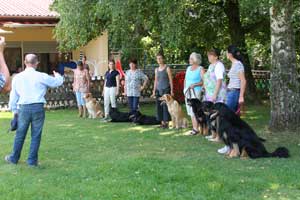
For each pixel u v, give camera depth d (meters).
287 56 9.59
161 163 7.14
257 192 5.73
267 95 20.77
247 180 6.19
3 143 9.39
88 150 8.55
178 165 7.04
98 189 5.89
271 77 9.88
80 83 13.73
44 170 7.03
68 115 14.49
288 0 9.44
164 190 5.81
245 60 17.08
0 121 13.30
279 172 6.57
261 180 6.19
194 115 10.08
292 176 6.36
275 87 9.77
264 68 23.47
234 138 7.60
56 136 10.20
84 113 13.88
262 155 7.55
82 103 13.86
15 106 7.36
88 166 7.18
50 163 7.50
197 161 7.37
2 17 18.94
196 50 19.97
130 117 12.48
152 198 5.51
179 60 24.70
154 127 11.45
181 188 5.87
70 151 8.47
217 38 18.09
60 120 13.16
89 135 10.31
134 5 10.88
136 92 12.35
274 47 9.70
